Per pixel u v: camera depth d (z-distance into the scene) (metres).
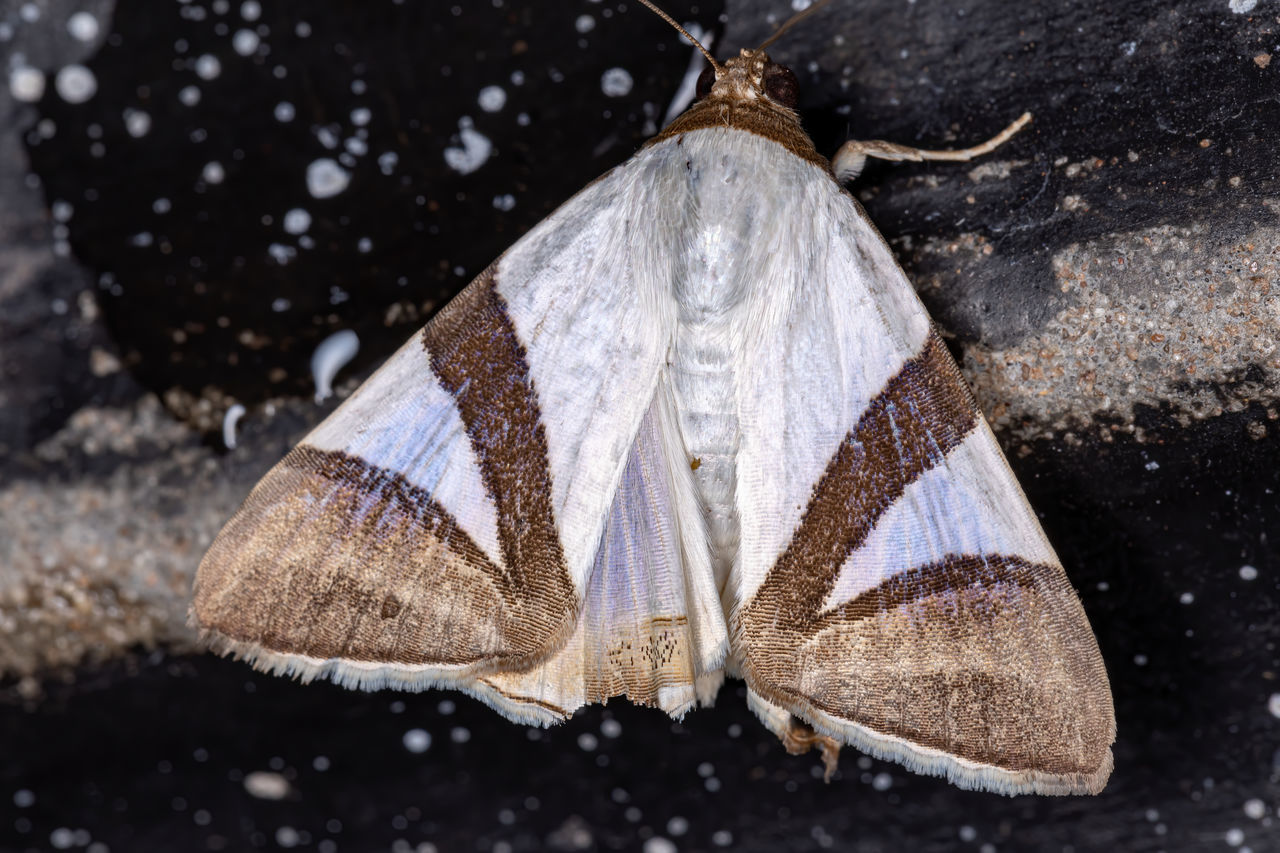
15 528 0.12
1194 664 0.12
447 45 0.12
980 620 0.11
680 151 0.11
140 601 0.12
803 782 0.12
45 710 0.12
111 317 0.12
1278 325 0.11
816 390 0.11
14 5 0.12
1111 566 0.12
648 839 0.12
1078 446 0.12
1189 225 0.11
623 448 0.11
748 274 0.11
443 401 0.11
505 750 0.12
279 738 0.12
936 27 0.12
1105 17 0.11
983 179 0.12
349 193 0.12
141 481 0.12
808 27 0.12
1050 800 0.12
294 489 0.11
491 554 0.11
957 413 0.11
